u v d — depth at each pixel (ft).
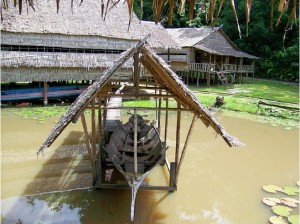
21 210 21.45
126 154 25.07
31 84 62.49
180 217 21.63
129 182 19.15
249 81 88.99
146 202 23.39
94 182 24.68
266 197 24.68
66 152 33.14
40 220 20.36
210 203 23.66
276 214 21.91
